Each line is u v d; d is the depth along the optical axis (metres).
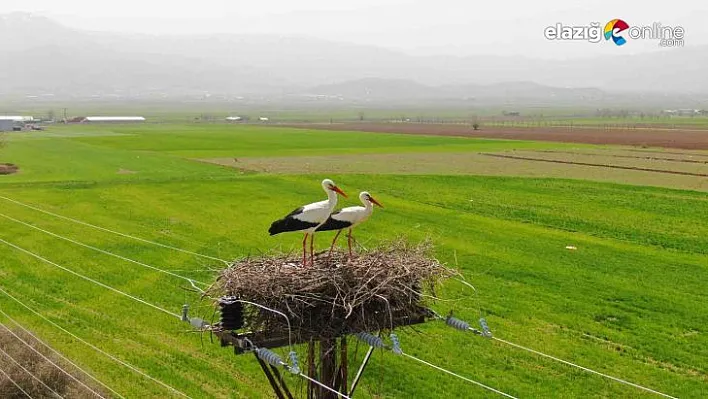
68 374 19.02
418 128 170.75
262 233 41.69
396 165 81.56
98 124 181.88
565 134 142.50
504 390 20.42
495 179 66.75
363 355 22.50
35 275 31.88
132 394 19.42
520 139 127.31
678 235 42.28
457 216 48.28
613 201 54.44
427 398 19.94
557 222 46.25
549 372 21.81
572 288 30.67
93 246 37.78
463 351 23.34
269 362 12.30
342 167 78.75
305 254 14.03
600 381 21.16
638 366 22.30
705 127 171.75
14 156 87.56
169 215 47.66
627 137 131.25
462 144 115.31
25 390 18.09
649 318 26.80
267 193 57.31
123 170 74.00
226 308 12.57
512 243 39.84
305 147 107.56
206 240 39.66
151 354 22.56
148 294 28.94
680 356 23.09
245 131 150.25
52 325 25.00
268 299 12.50
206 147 105.25
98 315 26.28
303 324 12.84
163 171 73.44
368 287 12.86
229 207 50.91
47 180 64.62
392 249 14.65
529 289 30.44
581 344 24.12
